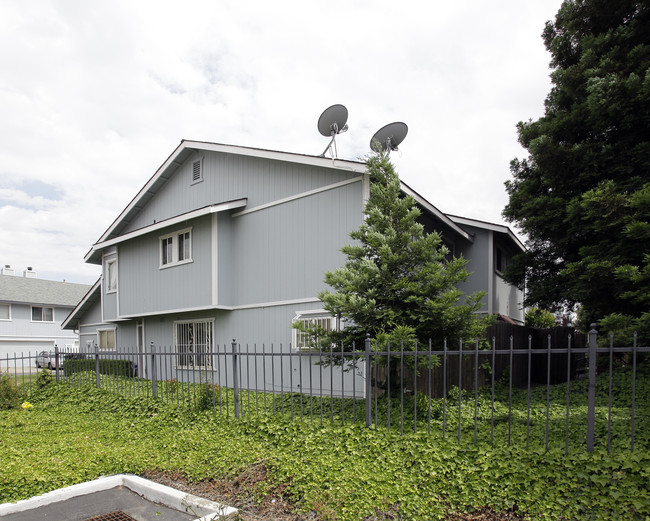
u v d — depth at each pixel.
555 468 4.31
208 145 12.84
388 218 7.27
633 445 4.30
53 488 5.08
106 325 19.52
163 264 14.12
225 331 12.55
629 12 9.84
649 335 6.20
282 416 6.84
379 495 4.54
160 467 5.76
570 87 10.40
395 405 7.07
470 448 4.88
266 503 4.73
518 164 13.74
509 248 16.95
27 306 33.31
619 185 8.95
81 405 9.64
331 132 10.24
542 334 14.05
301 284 10.81
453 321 6.62
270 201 11.67
